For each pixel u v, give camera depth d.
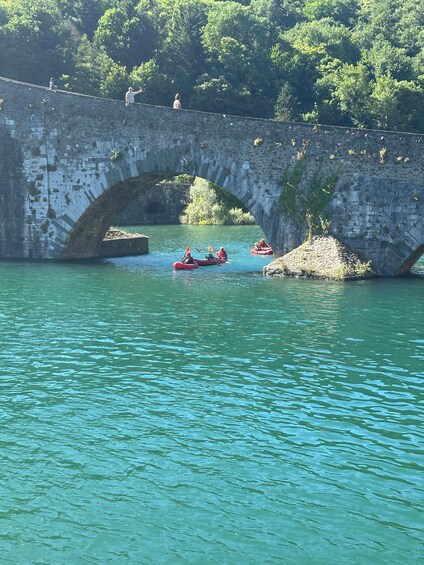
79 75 87.12
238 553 12.00
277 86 105.12
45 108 43.22
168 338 25.05
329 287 35.22
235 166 39.25
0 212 45.03
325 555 11.97
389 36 136.38
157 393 19.36
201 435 16.56
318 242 38.62
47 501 13.59
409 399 19.06
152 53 101.19
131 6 103.88
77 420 17.44
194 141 39.94
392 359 22.66
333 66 114.44
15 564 11.71
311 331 26.08
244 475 14.62
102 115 42.00
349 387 19.97
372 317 28.38
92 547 12.17
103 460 15.26
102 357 22.67
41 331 25.94
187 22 100.50
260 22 114.81
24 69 81.50
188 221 92.31
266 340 24.86
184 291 34.44
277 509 13.35
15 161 44.19
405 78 117.19
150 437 16.44
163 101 94.25
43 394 19.23
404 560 11.87
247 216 91.00
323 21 145.88
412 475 14.70
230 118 39.22
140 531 12.62
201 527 12.75
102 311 29.45
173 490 14.01
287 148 38.44
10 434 16.55
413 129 103.62
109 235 52.09
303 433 16.72
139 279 38.53
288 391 19.59
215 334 25.59
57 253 44.47
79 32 104.25
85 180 42.84
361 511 13.30
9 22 82.56
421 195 36.84
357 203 37.84
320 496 13.83
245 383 20.22
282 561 11.80
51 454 15.52
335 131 37.81
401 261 37.66
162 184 94.00
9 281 36.84
